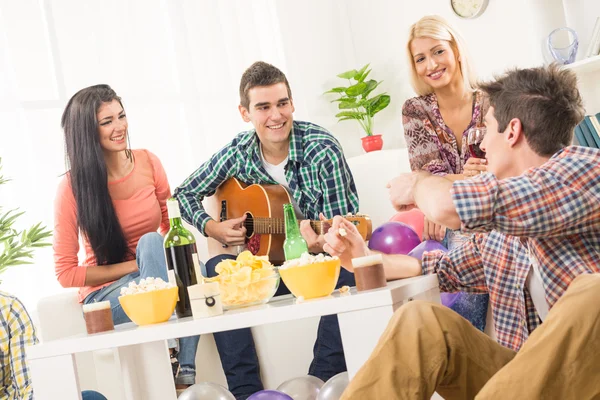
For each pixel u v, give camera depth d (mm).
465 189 1351
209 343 2863
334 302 1493
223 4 4441
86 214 3059
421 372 1109
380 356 1118
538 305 1538
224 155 3264
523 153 1501
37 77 3635
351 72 4488
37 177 3557
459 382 1188
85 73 3799
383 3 4664
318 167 3105
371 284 1561
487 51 4121
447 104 3166
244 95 3139
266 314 1547
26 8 3645
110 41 3926
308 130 3176
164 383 1972
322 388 1884
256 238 3127
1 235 2951
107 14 3932
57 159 3627
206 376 2846
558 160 1393
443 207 1414
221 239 3145
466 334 1189
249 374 2793
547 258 1422
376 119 4777
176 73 4176
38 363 1688
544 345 1043
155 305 1736
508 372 1049
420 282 1647
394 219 3053
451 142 3150
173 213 1847
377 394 1095
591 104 3570
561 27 3605
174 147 4113
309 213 3129
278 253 3109
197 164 4180
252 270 1792
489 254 1653
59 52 3717
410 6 4496
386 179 3949
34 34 3656
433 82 3146
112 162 3197
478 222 1350
